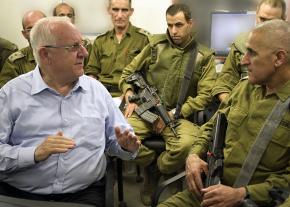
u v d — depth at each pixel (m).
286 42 1.40
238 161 1.53
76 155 1.60
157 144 2.41
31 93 1.61
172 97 2.58
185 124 2.45
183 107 2.49
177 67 2.56
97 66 3.14
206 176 1.58
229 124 1.61
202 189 1.48
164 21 3.40
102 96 1.73
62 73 1.59
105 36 3.15
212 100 2.48
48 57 1.57
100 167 1.65
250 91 1.60
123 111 2.59
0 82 2.88
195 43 2.58
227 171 1.56
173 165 2.30
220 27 3.04
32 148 1.50
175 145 2.29
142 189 2.54
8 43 3.28
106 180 1.64
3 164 1.52
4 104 1.61
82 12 3.47
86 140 1.62
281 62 1.42
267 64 1.42
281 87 1.46
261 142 1.44
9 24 3.57
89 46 3.16
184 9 2.51
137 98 2.55
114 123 1.75
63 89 1.65
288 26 1.42
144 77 2.69
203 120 2.52
